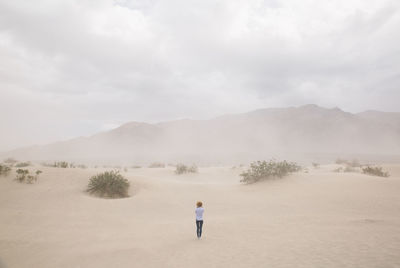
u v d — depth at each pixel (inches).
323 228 335.9
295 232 323.3
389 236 291.6
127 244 302.2
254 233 328.2
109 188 601.3
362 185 629.9
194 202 569.9
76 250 283.7
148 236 335.3
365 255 236.5
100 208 484.4
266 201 556.4
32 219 402.3
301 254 246.7
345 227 336.5
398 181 654.5
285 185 705.0
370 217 398.0
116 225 394.9
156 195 601.9
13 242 305.7
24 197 507.8
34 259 259.0
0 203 465.1
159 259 253.1
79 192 582.2
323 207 478.3
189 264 237.9
